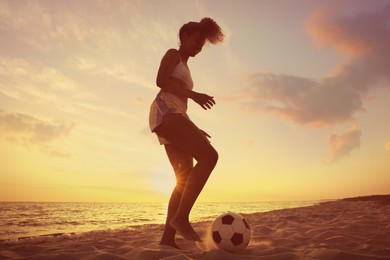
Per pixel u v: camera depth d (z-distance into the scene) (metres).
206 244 2.89
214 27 2.52
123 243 3.32
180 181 2.50
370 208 10.58
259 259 2.01
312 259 1.92
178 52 2.44
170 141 2.30
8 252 2.74
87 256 2.12
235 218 2.45
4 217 17.22
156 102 2.35
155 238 3.67
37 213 23.69
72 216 18.66
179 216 2.10
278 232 3.97
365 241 2.84
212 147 2.19
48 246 3.17
